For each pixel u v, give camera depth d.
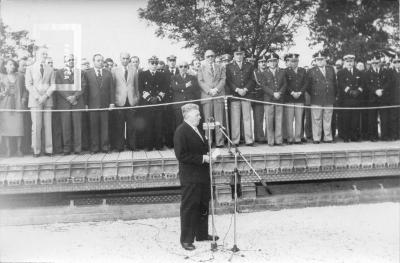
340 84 9.69
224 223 7.54
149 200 8.50
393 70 9.83
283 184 8.85
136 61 8.94
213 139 9.12
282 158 8.34
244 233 6.93
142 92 8.84
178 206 8.25
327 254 5.93
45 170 7.77
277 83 9.10
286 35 10.25
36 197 8.20
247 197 8.35
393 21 11.10
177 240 6.70
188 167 6.14
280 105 9.18
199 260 5.77
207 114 8.95
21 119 8.39
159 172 8.03
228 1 9.73
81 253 6.12
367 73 9.73
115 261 5.79
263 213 8.20
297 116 9.44
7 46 8.58
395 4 11.03
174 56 9.05
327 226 7.24
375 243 6.38
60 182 7.83
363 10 11.07
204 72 8.90
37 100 8.34
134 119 8.91
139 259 5.87
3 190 7.71
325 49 10.57
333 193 8.70
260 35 10.02
